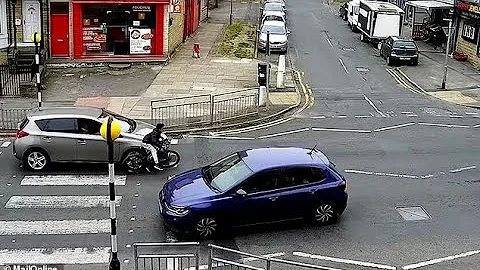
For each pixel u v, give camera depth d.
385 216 15.16
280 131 22.12
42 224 14.00
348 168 18.39
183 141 20.53
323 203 14.33
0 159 18.02
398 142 21.22
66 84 27.22
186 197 13.61
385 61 37.41
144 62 31.45
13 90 25.64
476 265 12.97
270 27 39.00
